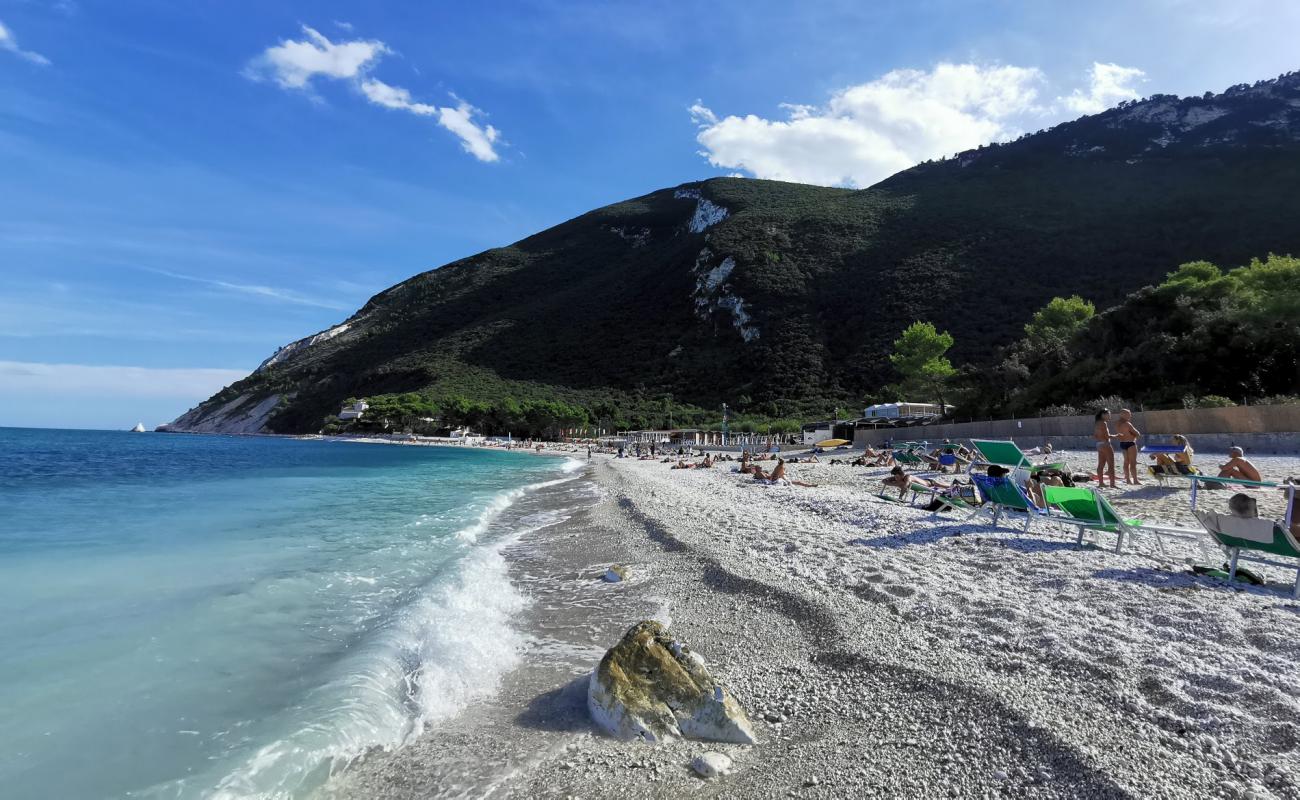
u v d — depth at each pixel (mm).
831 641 5262
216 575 8523
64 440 81188
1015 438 28656
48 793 3473
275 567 9117
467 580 8383
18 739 4055
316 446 80062
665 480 24625
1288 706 3637
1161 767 3201
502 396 108750
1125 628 4973
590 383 109250
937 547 8141
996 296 77750
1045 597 5852
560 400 103938
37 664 5289
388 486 25094
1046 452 19359
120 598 7316
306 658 5551
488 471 36125
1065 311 51719
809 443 50844
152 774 3701
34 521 14094
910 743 3684
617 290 137250
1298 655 4344
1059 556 7320
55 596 7379
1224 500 10781
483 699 4781
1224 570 6398
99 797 3453
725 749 3848
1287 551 5688
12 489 22688
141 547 10688
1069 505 8219
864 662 4777
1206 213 78188
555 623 6570
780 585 6957
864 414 59500
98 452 53062
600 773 3680
